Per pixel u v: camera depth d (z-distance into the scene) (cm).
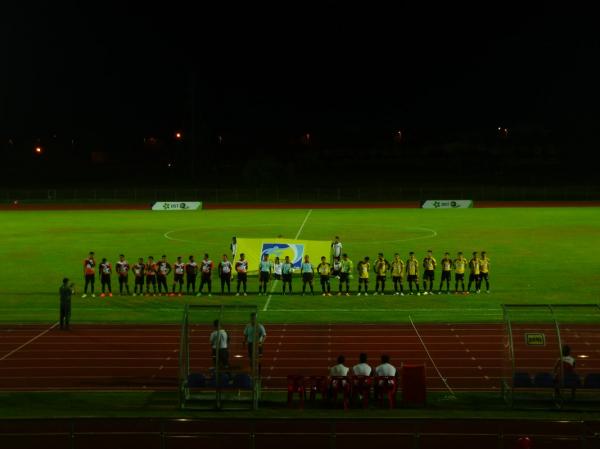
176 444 1852
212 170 16162
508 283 4769
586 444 1797
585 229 7469
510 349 2408
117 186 14200
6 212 10044
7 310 4047
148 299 4372
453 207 10656
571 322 3634
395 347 3173
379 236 6969
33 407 2388
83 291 4622
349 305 4162
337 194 12362
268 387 2659
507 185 14188
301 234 7162
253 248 5188
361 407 2395
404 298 4362
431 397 2512
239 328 3350
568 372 2395
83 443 1855
